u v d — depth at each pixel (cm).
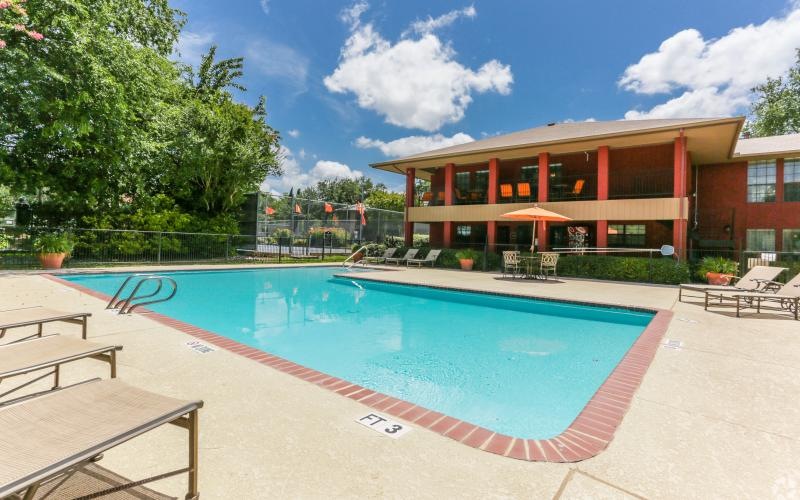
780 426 274
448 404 387
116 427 154
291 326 714
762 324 633
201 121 1820
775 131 2691
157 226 1714
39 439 145
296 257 2120
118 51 1294
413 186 2116
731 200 1795
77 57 1170
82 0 1212
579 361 523
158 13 2022
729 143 1476
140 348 440
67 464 132
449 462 222
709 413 295
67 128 1212
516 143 1731
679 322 644
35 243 1283
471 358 534
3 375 204
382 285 1212
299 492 191
